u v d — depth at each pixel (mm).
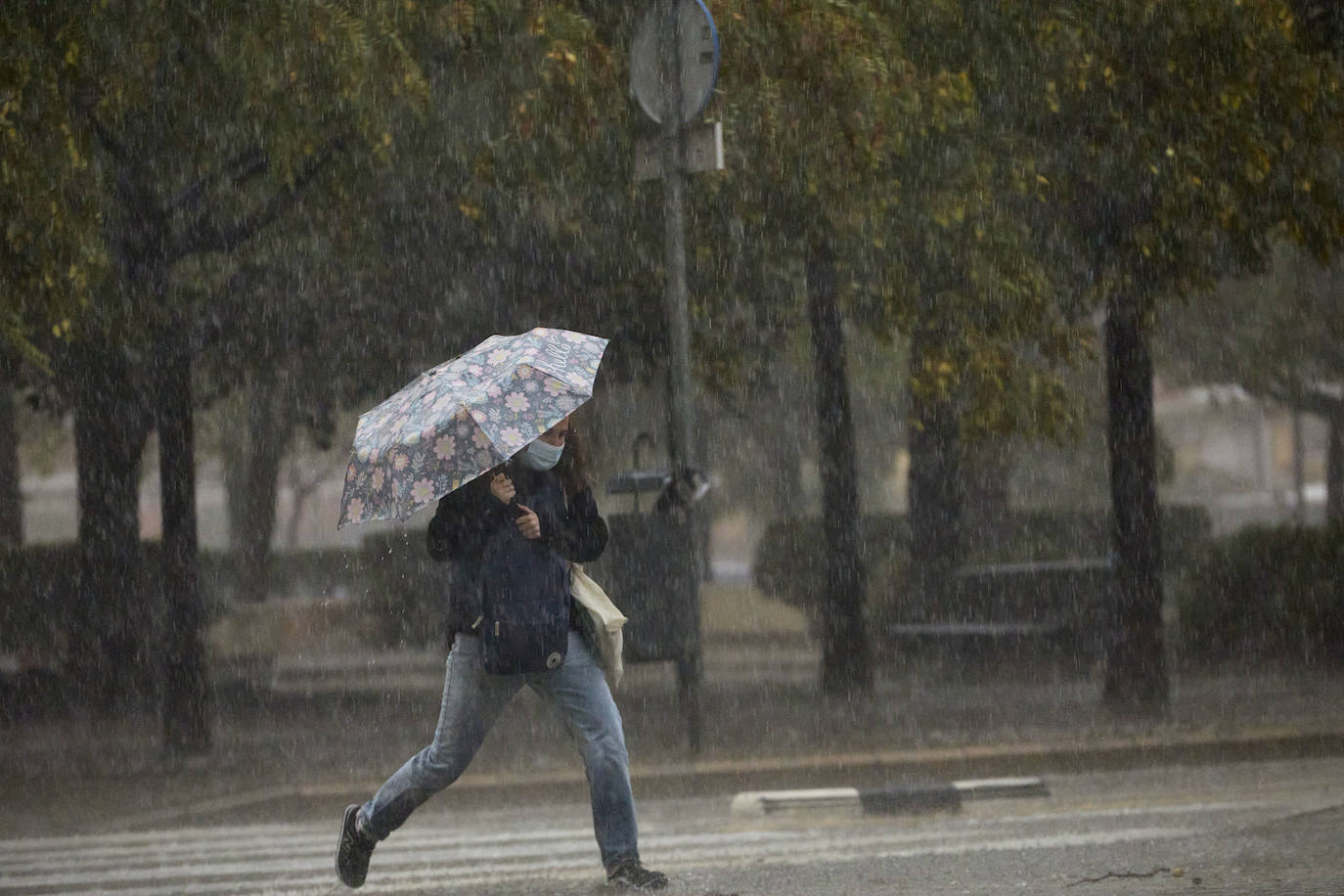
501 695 23359
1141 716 52781
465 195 51375
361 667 76438
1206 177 51031
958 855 28609
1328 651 66500
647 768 45094
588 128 46312
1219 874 23281
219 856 34719
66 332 45500
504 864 32531
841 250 54344
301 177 50562
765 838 35406
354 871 24219
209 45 43875
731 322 62469
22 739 55531
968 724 52688
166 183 52406
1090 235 54344
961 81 48938
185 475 51594
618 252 56625
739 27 45625
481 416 21656
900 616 76562
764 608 105625
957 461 76875
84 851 35812
